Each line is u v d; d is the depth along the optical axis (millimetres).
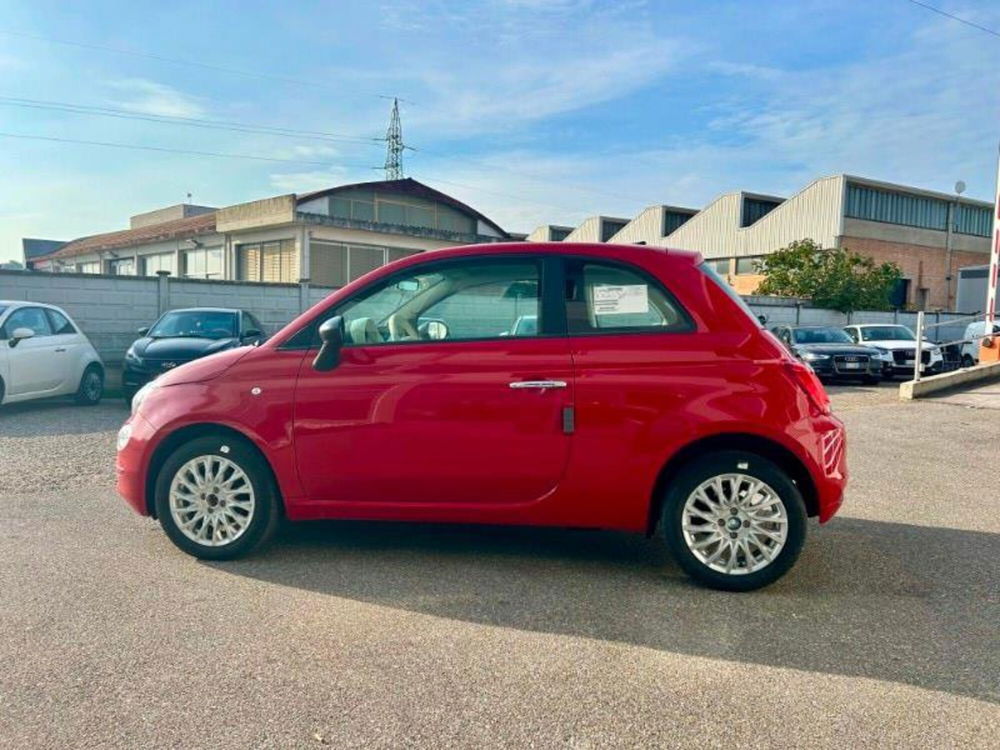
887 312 27953
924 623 3574
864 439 8719
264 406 4199
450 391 4043
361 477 4160
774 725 2688
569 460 3984
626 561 4426
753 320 4039
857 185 37656
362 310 4297
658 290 4039
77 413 10234
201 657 3139
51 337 10492
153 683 2922
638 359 3945
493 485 4074
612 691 2912
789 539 3885
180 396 4309
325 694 2861
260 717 2697
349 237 25484
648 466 3932
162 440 4328
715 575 3941
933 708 2807
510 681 2979
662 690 2924
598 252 4145
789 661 3176
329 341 4055
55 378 10391
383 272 4305
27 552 4402
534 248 4195
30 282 13117
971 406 11602
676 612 3680
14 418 9695
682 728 2666
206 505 4320
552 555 4520
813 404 3938
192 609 3627
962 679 3031
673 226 47125
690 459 3994
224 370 4309
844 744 2574
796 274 31641
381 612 3635
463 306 4203
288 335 4320
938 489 6297
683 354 3932
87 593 3803
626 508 4004
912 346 17031
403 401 4078
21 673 2980
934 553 4609
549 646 3291
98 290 13898
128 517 5141
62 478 6246
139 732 2592
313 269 24656
